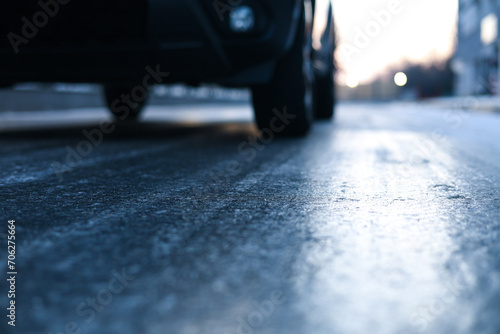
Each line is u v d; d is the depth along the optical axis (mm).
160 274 931
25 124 5969
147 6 2902
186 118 7766
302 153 2953
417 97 39875
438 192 1771
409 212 1442
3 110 8805
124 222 1331
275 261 1003
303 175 2164
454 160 2705
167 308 782
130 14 2938
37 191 1789
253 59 3125
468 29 30500
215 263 993
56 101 10570
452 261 993
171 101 16844
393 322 727
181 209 1491
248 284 879
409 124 6020
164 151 3062
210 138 3965
